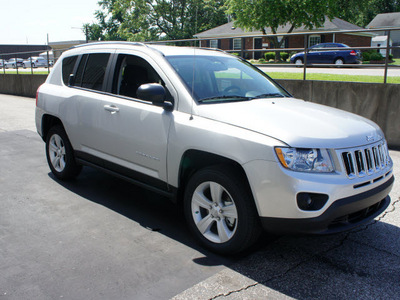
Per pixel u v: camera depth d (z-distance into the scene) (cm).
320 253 354
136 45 449
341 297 287
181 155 360
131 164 421
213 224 362
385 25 5228
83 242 367
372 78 1150
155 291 289
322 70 1609
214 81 414
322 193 296
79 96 481
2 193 500
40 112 553
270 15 3153
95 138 460
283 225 305
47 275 308
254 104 380
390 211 454
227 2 3512
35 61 2434
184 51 446
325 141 310
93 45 506
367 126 361
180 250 355
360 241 379
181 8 4312
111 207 459
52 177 570
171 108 377
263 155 305
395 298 287
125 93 437
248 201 319
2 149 752
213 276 312
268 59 1555
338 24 3675
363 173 323
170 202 480
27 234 382
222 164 340
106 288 292
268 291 292
